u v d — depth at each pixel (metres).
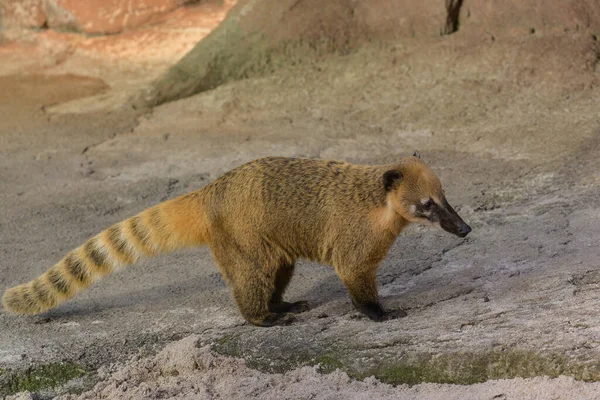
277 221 6.54
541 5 13.24
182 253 8.71
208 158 11.75
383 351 5.80
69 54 18.17
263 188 6.54
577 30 13.05
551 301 6.11
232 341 6.39
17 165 12.17
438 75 13.11
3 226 9.94
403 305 6.77
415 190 6.19
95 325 7.11
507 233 8.09
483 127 11.57
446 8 13.82
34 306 7.09
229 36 14.73
